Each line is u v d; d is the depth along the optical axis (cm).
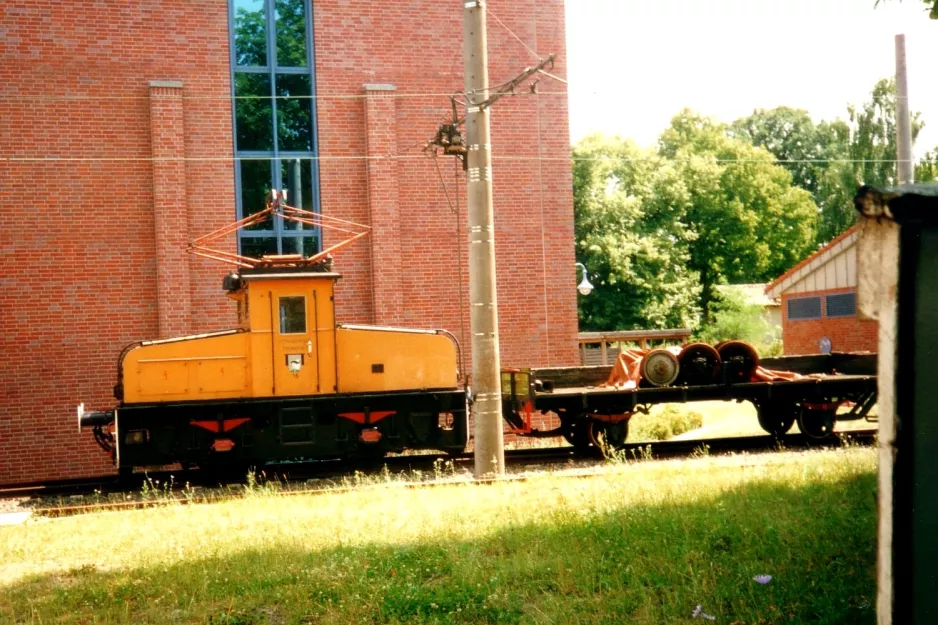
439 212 1919
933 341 309
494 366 1325
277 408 1441
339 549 790
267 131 1848
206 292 1795
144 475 1470
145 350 1413
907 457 315
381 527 895
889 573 319
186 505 1149
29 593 713
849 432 1630
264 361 1436
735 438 1595
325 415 1469
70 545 901
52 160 1722
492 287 1330
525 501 1010
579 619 579
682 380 1598
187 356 1423
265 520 974
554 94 1988
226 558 784
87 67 1739
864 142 4562
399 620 602
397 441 1489
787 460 1245
